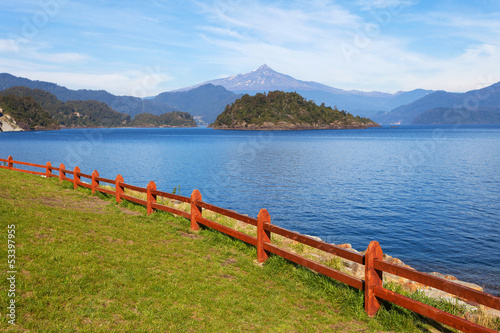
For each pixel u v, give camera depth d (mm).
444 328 5914
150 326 4965
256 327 5418
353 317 6090
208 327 5199
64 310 5020
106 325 4824
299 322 5777
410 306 5438
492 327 6371
